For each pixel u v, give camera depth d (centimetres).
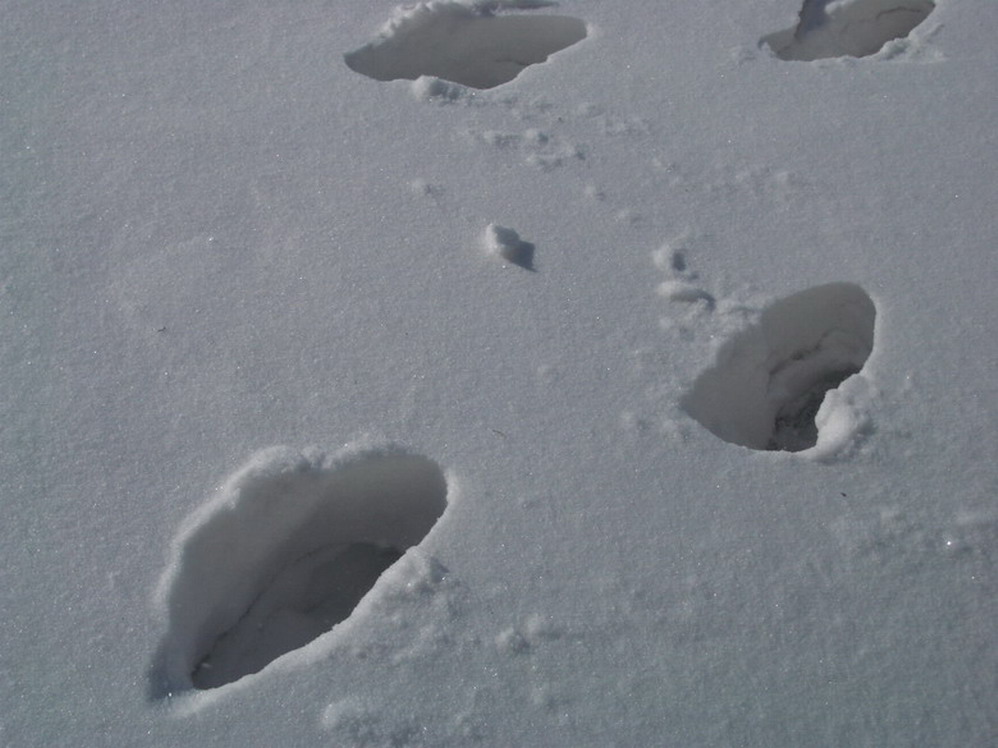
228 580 169
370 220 209
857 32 266
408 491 180
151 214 207
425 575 158
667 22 259
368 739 143
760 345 197
